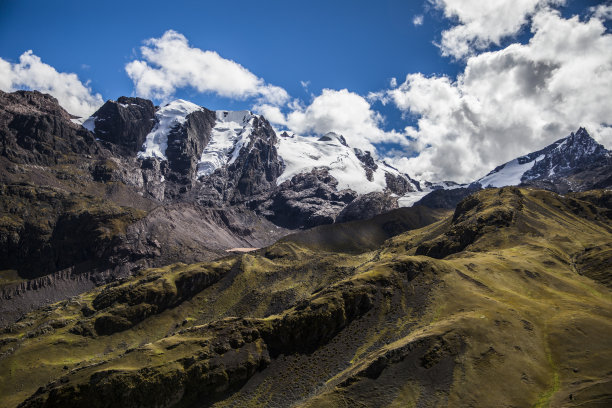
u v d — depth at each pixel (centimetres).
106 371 17150
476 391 13475
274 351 18600
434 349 15000
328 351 18038
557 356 14838
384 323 18662
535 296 19512
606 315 16962
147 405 16525
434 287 19938
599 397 12106
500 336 15550
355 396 14162
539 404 12781
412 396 13775
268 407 15938
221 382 17225
